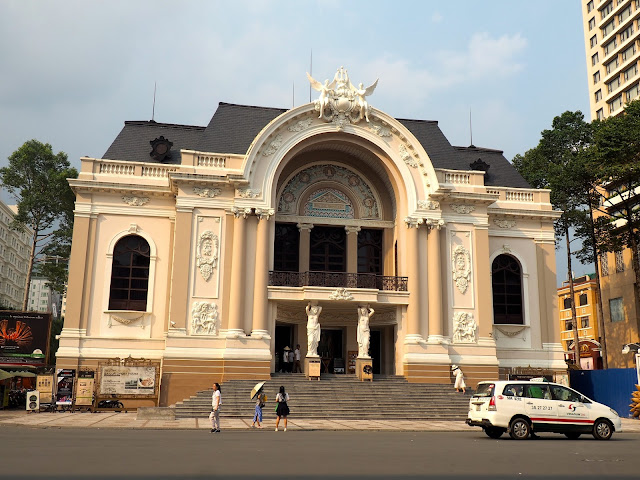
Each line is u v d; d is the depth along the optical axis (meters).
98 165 31.28
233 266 29.84
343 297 30.44
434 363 30.44
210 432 19.45
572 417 18.89
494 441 17.48
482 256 32.81
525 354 33.50
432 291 31.56
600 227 41.69
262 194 30.59
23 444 14.30
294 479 9.43
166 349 28.59
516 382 19.19
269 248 30.48
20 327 32.53
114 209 30.95
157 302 30.64
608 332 51.69
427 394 28.67
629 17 65.38
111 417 24.64
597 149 38.78
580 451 14.64
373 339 34.38
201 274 29.72
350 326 33.75
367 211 34.62
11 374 32.34
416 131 36.97
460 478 9.81
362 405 27.11
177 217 29.94
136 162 31.59
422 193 32.50
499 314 34.00
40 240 47.12
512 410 18.66
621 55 67.19
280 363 33.28
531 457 13.08
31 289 135.38
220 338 29.19
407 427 22.55
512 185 36.41
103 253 30.56
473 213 33.25
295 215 33.72
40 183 46.03
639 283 40.09
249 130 33.84
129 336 30.05
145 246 31.23
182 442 15.48
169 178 30.42
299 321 32.78
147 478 9.27
